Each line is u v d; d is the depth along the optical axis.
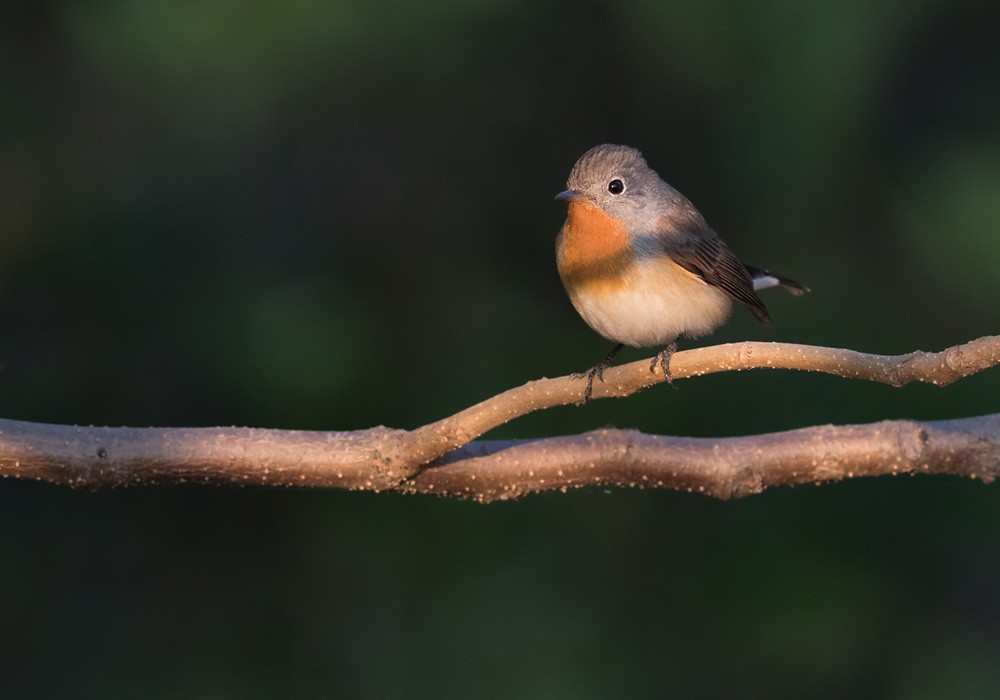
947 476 12.11
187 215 13.21
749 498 12.17
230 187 13.51
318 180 13.73
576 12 13.45
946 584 12.52
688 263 8.59
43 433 5.99
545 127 13.73
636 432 6.50
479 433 5.98
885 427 6.46
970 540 12.11
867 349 12.80
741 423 11.98
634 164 8.62
